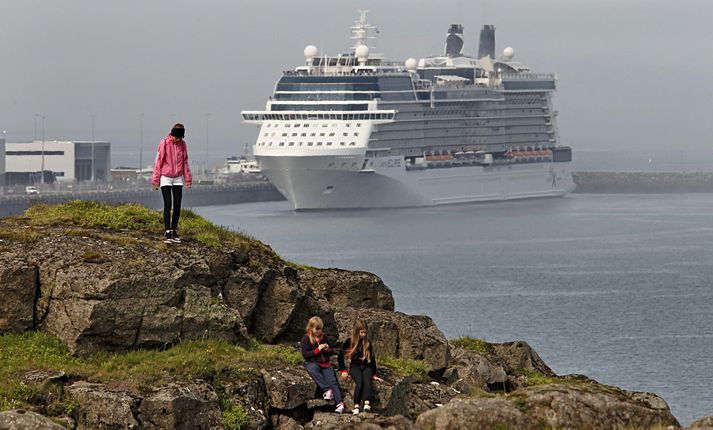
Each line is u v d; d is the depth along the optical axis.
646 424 47.03
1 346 49.12
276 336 56.22
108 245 53.41
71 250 52.34
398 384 52.47
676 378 150.50
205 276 53.50
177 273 51.88
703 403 136.12
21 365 48.00
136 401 46.00
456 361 61.91
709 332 189.00
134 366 48.84
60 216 58.84
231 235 60.03
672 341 179.75
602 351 170.88
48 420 42.72
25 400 45.84
